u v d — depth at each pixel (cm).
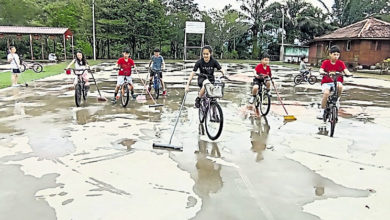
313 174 404
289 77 1875
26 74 1655
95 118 683
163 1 4391
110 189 352
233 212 307
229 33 4159
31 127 602
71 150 477
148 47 3872
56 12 3503
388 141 554
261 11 4266
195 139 545
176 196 338
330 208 318
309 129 628
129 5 3481
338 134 595
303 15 4269
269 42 4350
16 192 343
